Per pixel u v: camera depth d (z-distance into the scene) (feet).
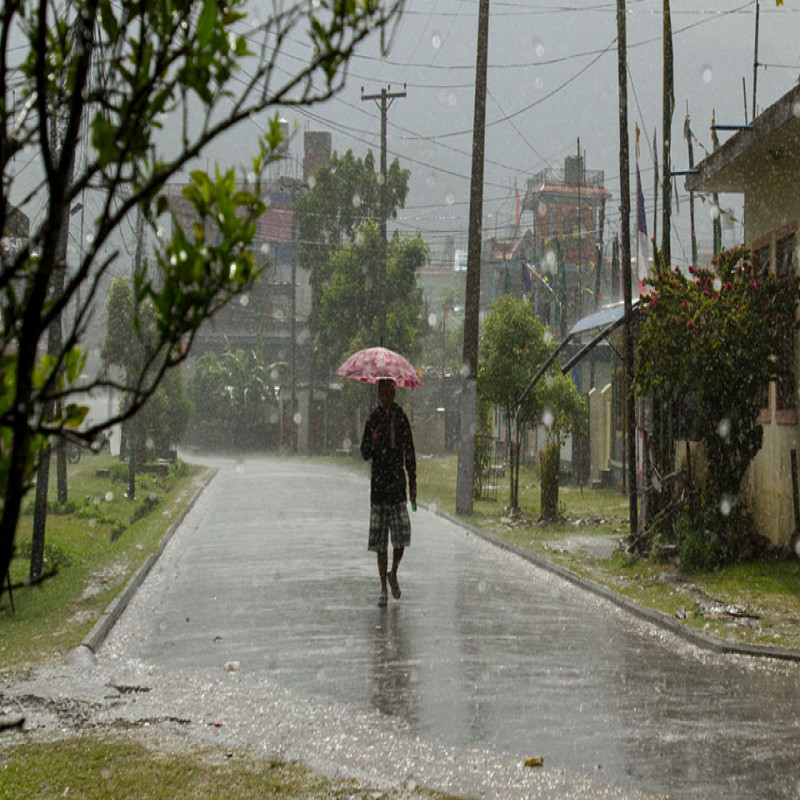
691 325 58.80
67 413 10.95
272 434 285.84
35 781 23.65
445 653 38.58
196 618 46.47
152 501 109.91
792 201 63.36
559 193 266.36
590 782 24.38
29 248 9.93
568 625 44.88
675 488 64.80
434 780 24.45
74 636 40.96
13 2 9.98
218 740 27.53
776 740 27.84
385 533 49.57
